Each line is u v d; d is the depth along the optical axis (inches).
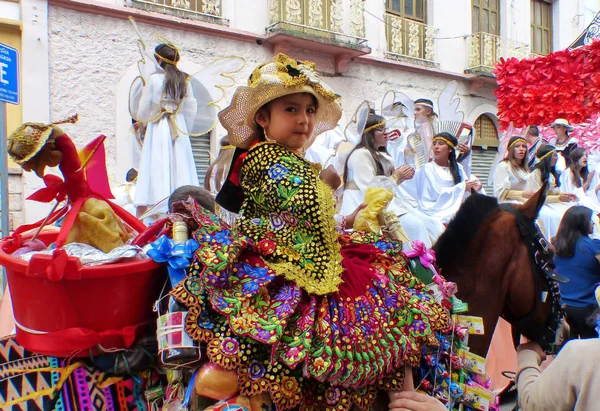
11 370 61.7
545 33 583.5
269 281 60.2
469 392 73.0
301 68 65.7
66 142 64.6
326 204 62.6
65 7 297.1
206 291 60.1
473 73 491.5
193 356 58.7
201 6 356.2
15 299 61.8
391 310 64.5
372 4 441.1
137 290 62.8
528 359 80.4
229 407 58.0
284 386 58.3
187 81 187.8
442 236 90.4
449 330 74.0
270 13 381.4
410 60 463.8
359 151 177.5
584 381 56.0
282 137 66.9
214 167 158.1
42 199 66.5
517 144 284.7
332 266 62.7
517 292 88.1
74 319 60.0
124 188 201.6
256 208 67.0
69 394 62.0
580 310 179.2
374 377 59.2
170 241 63.5
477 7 522.3
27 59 284.7
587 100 314.3
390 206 182.2
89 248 63.1
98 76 308.2
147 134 185.3
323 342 57.6
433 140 224.2
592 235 269.9
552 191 300.7
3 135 153.3
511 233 87.1
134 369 63.9
